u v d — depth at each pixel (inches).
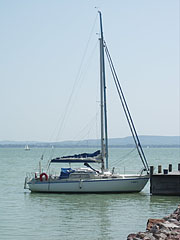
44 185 1729.8
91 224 1148.5
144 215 1283.2
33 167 3678.6
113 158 5639.8
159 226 942.4
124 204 1489.9
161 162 4493.1
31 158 5959.6
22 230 1081.4
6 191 1835.6
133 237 892.0
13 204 1491.1
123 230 1075.3
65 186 1707.7
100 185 1697.8
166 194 1689.2
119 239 982.4
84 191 1702.8
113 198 1624.0
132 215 1283.2
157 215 1283.2
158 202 1536.7
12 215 1284.4
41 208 1409.9
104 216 1263.5
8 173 2950.3
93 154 1750.7
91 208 1409.9
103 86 1801.2
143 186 1736.0
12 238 1001.5
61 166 3868.1
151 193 1699.1
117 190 1706.4
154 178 1702.8
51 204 1491.1
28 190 1857.8
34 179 1752.0
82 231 1066.7
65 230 1077.1
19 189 1910.7
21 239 992.2
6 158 5979.3
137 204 1491.1
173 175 1688.0
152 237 863.1
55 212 1333.7
